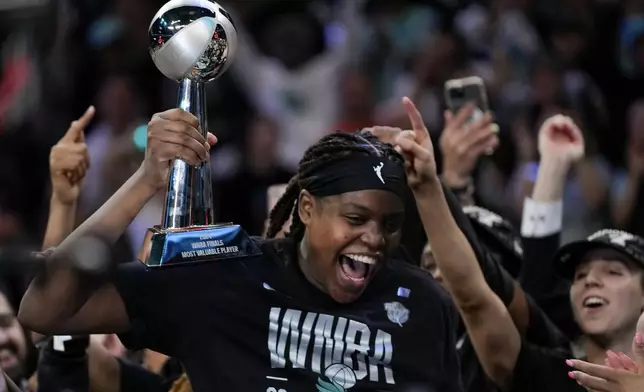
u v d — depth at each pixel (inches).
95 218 245.4
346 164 261.3
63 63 694.5
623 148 677.9
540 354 323.6
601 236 334.6
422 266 352.8
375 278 272.7
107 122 631.8
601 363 334.0
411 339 267.3
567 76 677.9
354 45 705.6
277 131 651.5
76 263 186.9
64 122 679.1
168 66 251.6
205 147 247.1
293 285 265.4
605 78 709.9
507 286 336.5
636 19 714.8
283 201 281.6
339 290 263.1
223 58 252.5
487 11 722.8
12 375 326.0
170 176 253.1
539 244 367.6
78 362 321.4
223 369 259.3
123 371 338.3
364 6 725.3
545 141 374.0
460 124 390.0
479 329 311.9
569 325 370.0
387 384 262.8
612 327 328.5
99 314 252.7
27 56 705.0
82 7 708.0
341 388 260.1
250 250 255.1
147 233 253.9
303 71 690.2
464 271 297.0
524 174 577.0
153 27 250.8
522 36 693.3
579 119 633.6
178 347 261.4
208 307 260.5
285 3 721.0
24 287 269.0
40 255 195.6
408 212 327.3
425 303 272.8
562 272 347.3
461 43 683.4
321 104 685.9
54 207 330.0
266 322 261.9
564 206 582.9
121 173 575.5
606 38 716.0
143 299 256.8
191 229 251.1
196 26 248.5
